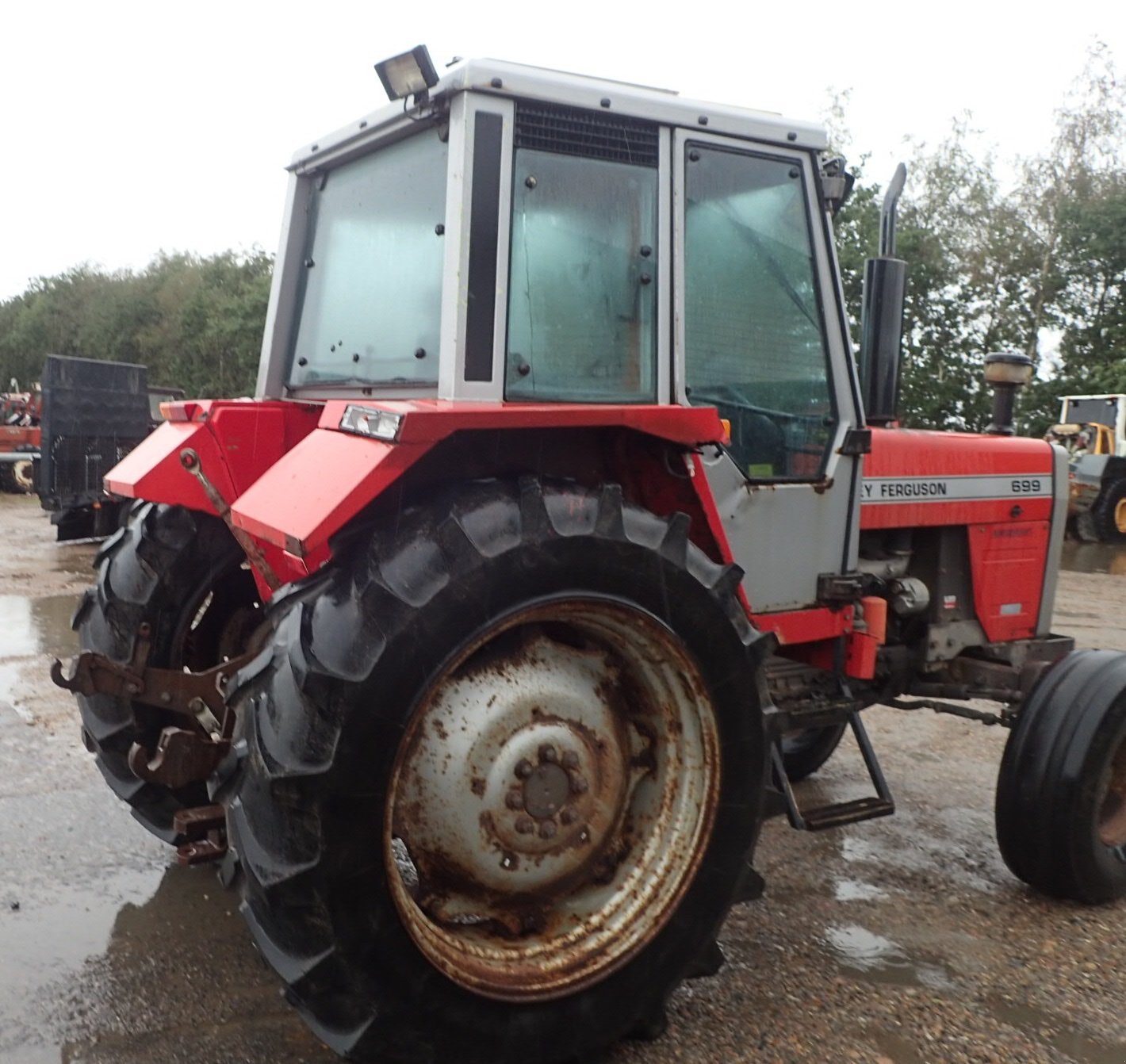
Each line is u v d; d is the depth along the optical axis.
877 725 5.35
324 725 2.02
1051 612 4.27
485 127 2.47
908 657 3.89
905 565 3.87
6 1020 2.56
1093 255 20.78
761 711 2.56
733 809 2.53
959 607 3.96
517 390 2.55
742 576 2.56
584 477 2.63
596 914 2.45
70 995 2.68
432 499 2.24
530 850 2.40
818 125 3.06
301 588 2.20
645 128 2.73
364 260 3.02
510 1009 2.24
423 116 2.60
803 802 4.29
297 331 3.36
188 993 2.71
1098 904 3.38
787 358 3.10
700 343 2.93
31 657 6.28
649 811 2.56
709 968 2.57
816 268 3.14
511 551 2.17
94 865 3.46
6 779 4.21
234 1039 2.51
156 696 2.85
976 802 4.31
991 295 21.25
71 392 12.13
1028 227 21.61
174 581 3.19
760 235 3.02
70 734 4.79
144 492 2.97
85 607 3.27
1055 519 4.19
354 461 2.17
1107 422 16.56
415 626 2.06
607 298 2.70
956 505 3.84
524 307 2.56
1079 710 3.33
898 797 4.36
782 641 3.14
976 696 3.87
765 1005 2.72
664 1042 2.54
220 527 3.27
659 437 2.43
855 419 3.24
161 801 3.26
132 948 2.93
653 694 2.53
